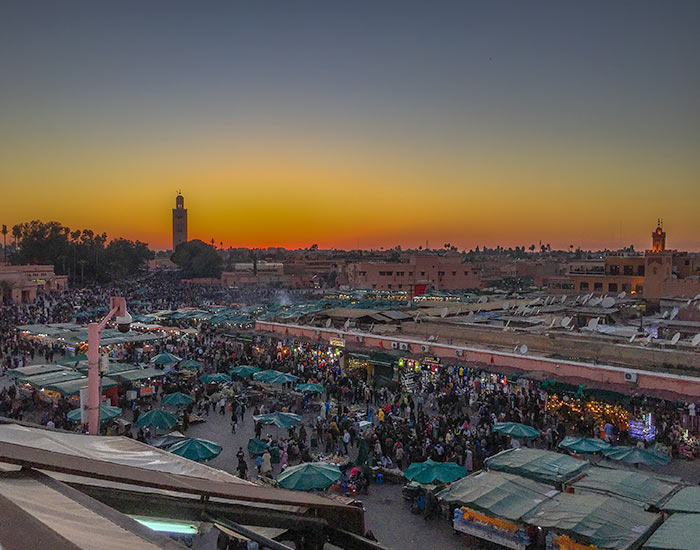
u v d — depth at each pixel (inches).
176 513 125.0
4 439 184.9
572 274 2928.2
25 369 1213.1
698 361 958.4
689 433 909.8
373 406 1192.8
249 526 130.5
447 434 913.5
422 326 1413.6
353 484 781.3
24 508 82.5
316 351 1526.8
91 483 124.6
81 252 4763.8
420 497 733.3
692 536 502.6
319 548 133.6
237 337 1798.7
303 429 966.4
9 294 3344.0
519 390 1119.6
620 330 1333.7
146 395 1206.3
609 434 941.8
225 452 936.9
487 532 627.5
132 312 2726.4
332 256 6235.2
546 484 660.7
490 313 1708.9
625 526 544.7
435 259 4355.3
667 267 2442.2
